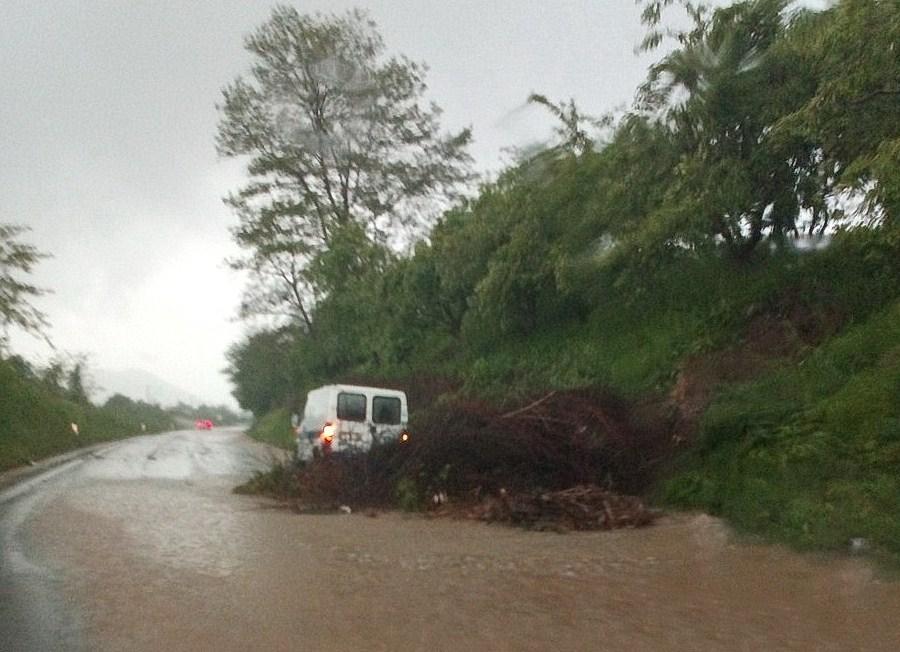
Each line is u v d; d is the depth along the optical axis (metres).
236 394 80.19
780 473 11.62
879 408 11.68
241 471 23.61
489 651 6.38
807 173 16.09
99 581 8.67
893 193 11.27
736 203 16.03
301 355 35.50
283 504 15.05
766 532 10.49
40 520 13.20
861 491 10.29
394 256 30.75
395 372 26.92
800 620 7.05
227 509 14.34
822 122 13.12
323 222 37.22
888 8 11.88
